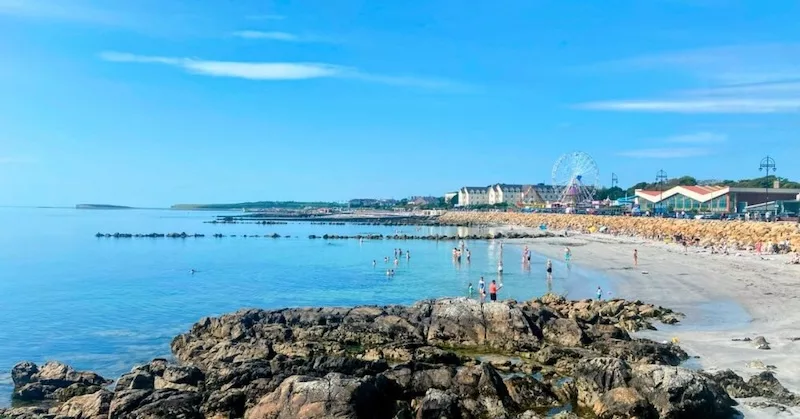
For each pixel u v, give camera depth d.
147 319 44.94
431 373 25.17
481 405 23.17
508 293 55.19
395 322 35.97
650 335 34.78
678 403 21.83
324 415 20.77
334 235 142.25
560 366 28.22
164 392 23.73
